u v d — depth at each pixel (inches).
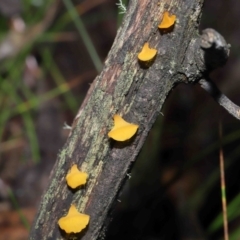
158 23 11.5
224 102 11.7
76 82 24.0
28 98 22.5
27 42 24.1
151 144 20.7
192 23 11.5
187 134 22.9
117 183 12.1
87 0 27.0
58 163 12.2
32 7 25.9
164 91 11.8
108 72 11.8
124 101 11.8
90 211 12.1
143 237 18.3
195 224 18.1
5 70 23.4
